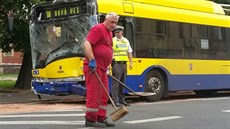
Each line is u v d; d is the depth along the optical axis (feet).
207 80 72.38
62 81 59.88
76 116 43.57
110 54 35.37
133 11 61.87
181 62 67.97
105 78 35.55
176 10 68.44
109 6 58.75
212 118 41.98
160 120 40.40
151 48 63.72
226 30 76.64
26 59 97.81
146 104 57.62
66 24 59.67
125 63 55.72
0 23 88.79
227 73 76.02
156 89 64.34
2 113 47.73
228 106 53.93
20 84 99.30
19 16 88.69
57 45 60.59
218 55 74.64
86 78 35.01
